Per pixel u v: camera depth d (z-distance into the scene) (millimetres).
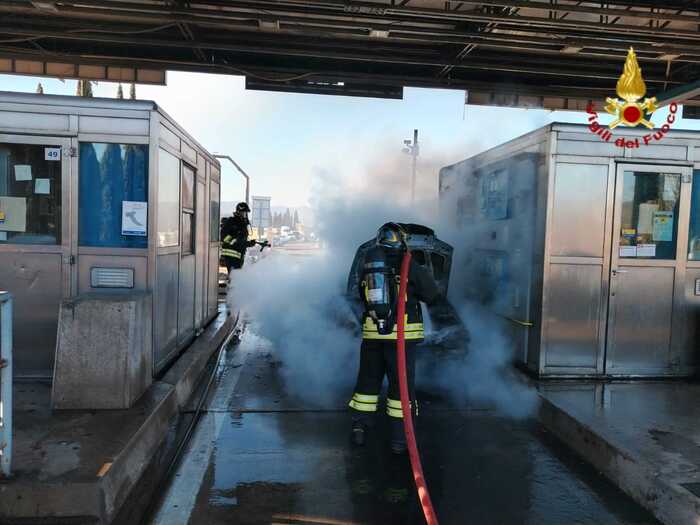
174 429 4645
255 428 4746
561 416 4676
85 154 4922
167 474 3848
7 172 4879
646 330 5695
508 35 5812
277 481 3789
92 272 4941
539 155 5656
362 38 6367
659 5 5406
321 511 3410
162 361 5359
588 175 5512
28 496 3016
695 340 5750
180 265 6062
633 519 3408
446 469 4047
